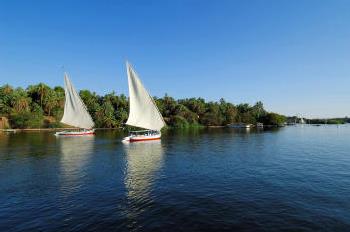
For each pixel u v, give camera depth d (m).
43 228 13.98
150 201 18.06
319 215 15.25
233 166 30.52
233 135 85.25
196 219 14.91
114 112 141.12
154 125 61.19
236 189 20.78
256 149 46.75
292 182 22.84
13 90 129.12
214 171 27.78
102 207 16.95
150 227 13.95
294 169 28.55
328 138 73.81
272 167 29.78
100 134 88.00
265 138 73.00
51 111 132.62
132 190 20.80
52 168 29.53
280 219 14.76
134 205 17.30
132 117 57.84
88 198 18.81
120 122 136.50
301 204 17.12
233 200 18.09
